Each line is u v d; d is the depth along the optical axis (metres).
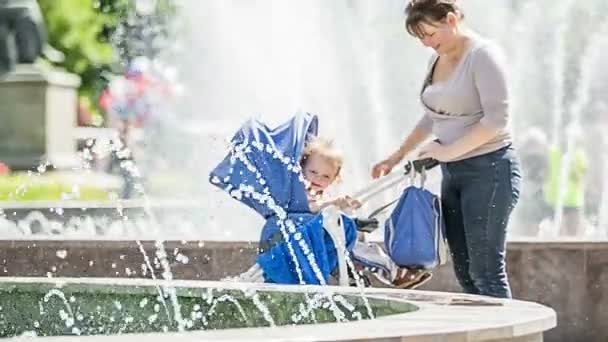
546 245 16.02
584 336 16.05
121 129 41.72
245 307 11.50
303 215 13.18
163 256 16.11
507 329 8.48
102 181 37.97
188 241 16.16
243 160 13.29
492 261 13.55
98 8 60.50
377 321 8.62
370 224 13.58
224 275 16.11
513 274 16.03
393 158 14.30
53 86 43.38
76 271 16.34
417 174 13.92
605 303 16.02
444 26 13.52
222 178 13.31
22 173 40.62
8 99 43.12
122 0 58.31
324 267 13.10
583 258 16.00
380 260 13.56
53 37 60.06
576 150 31.75
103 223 25.39
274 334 7.72
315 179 13.52
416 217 13.56
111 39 59.25
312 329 8.01
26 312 12.20
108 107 41.88
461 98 13.52
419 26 13.59
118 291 11.97
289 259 13.10
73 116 44.50
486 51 13.45
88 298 12.05
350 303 10.87
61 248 16.36
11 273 16.34
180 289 11.77
